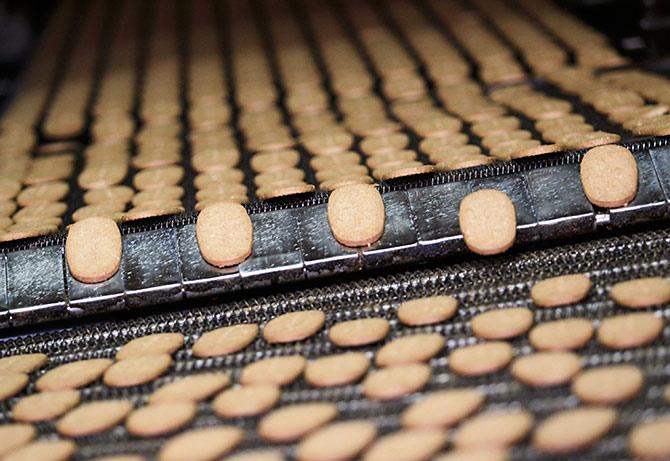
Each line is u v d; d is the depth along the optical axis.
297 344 1.20
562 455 1.02
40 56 2.49
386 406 1.10
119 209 1.40
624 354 1.11
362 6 2.57
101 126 1.80
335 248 1.27
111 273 1.28
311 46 2.23
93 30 2.71
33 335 1.29
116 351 1.25
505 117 1.54
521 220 1.27
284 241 1.28
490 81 1.77
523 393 1.08
